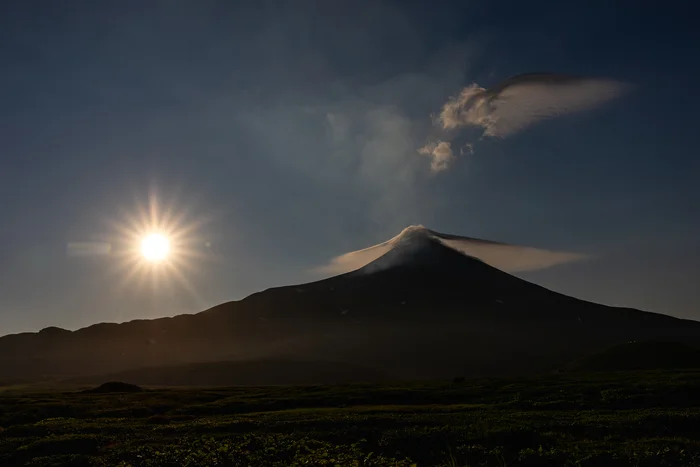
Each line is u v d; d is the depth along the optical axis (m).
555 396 62.59
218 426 45.66
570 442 35.47
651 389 59.53
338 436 39.75
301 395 84.56
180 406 78.88
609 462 29.94
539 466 30.89
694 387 58.22
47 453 36.91
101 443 39.09
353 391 86.06
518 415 47.38
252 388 122.81
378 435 39.59
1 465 35.28
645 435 37.91
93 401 83.62
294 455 32.78
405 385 101.69
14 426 50.88
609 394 59.53
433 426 42.19
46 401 83.62
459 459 33.34
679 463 29.52
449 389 83.06
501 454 33.12
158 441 39.41
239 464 31.17
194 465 31.03
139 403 81.12
